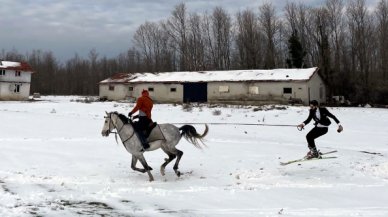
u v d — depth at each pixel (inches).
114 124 451.2
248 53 2797.7
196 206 332.8
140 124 446.9
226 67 3056.1
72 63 4330.7
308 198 359.6
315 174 473.1
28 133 821.9
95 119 1127.6
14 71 2306.8
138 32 3486.7
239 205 335.6
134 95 2208.4
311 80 1855.3
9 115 1135.6
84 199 353.7
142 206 332.8
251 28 2785.4
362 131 966.4
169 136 459.5
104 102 1990.7
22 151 600.4
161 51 3462.1
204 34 3097.9
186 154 617.0
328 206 331.3
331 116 543.8
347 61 2450.8
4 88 2271.2
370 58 2477.9
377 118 1215.6
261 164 539.5
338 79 2122.3
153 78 2203.5
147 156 597.3
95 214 309.0
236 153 624.1
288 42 2544.3
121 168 506.6
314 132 552.7
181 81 2073.1
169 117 1267.2
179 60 3277.6
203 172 491.5
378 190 391.9
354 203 341.1
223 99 1994.3
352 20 2474.2
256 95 1913.1
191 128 480.4
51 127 924.6
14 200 343.3
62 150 623.2
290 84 1836.9
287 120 1176.2
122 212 315.3
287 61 2423.7
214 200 352.8
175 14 3125.0
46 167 498.6
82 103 1854.1
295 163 540.1
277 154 615.8
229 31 3038.9
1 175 446.0
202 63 3095.5
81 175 461.1
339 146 751.1
